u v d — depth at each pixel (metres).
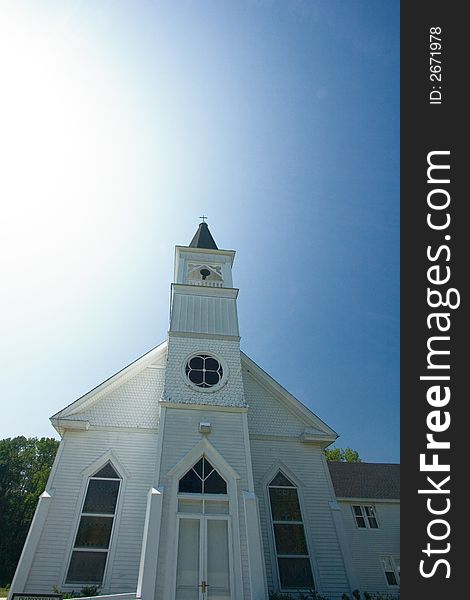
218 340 17.97
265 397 18.89
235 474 14.09
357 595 14.50
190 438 14.77
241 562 12.48
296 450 17.58
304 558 15.10
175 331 17.91
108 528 14.52
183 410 15.42
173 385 16.19
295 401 18.70
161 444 14.47
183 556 12.52
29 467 49.00
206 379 16.72
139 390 17.86
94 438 16.31
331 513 16.23
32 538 13.76
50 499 14.60
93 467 15.62
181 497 13.44
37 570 13.42
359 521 24.22
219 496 13.62
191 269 21.45
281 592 14.31
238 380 16.83
